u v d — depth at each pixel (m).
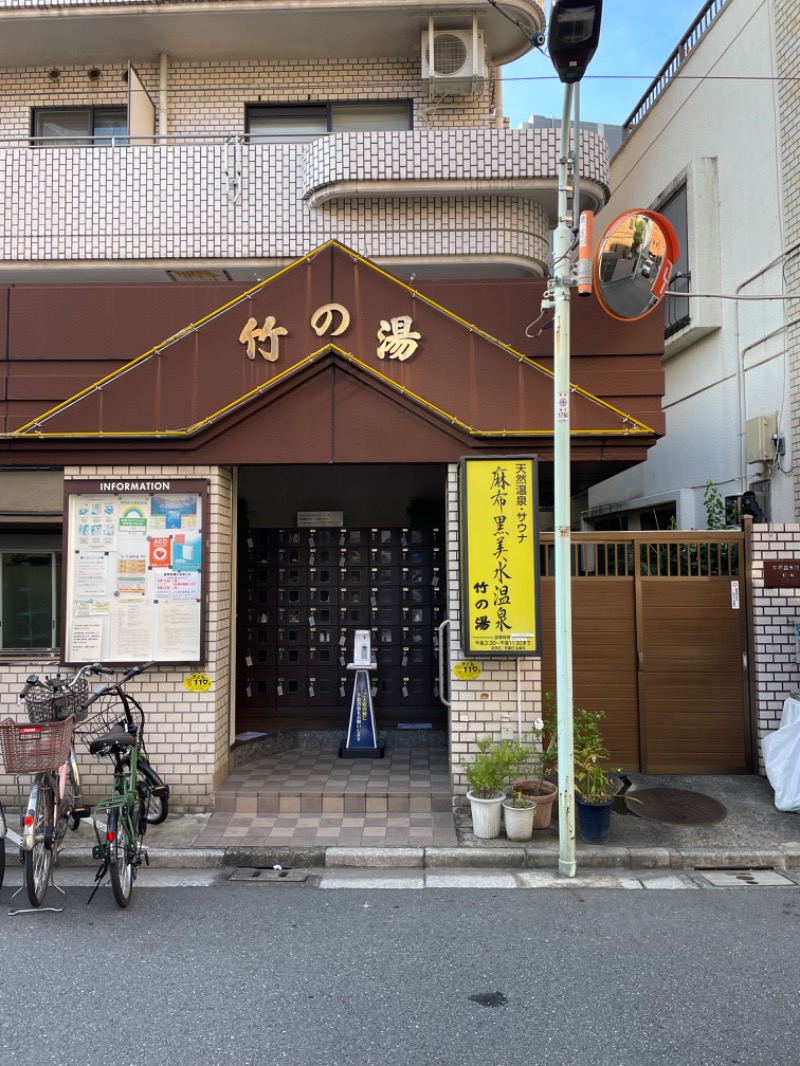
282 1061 3.10
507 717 6.37
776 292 8.43
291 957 4.02
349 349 6.57
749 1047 3.19
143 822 5.26
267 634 8.86
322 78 10.38
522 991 3.65
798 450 8.02
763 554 7.07
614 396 6.75
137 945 4.17
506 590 6.23
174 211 9.48
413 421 6.49
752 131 8.87
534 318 6.78
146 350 6.86
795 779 6.17
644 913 4.59
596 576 7.20
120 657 6.44
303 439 6.49
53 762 4.61
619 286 5.85
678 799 6.43
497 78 10.29
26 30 9.92
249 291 6.60
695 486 10.33
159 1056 3.13
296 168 9.50
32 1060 3.10
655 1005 3.52
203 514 6.55
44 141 10.45
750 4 8.85
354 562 8.92
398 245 9.31
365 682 7.77
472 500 6.27
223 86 10.42
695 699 7.11
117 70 10.51
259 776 6.88
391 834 5.81
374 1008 3.50
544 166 8.95
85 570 6.51
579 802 5.64
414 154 8.98
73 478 6.55
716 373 9.76
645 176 11.97
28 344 6.89
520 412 6.49
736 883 5.09
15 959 4.00
